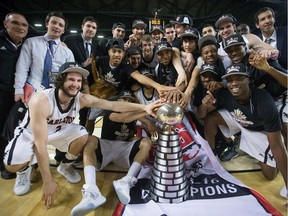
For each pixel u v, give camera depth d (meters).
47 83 2.15
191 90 1.98
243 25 3.03
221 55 2.30
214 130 2.20
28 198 1.57
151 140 1.92
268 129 1.66
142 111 1.85
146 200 1.49
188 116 2.08
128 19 8.56
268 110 1.64
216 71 2.01
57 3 7.75
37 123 1.42
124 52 2.42
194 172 1.81
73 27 8.81
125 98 2.01
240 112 1.84
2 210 1.43
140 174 1.80
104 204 1.52
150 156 1.92
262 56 1.69
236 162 2.19
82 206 1.26
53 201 1.53
